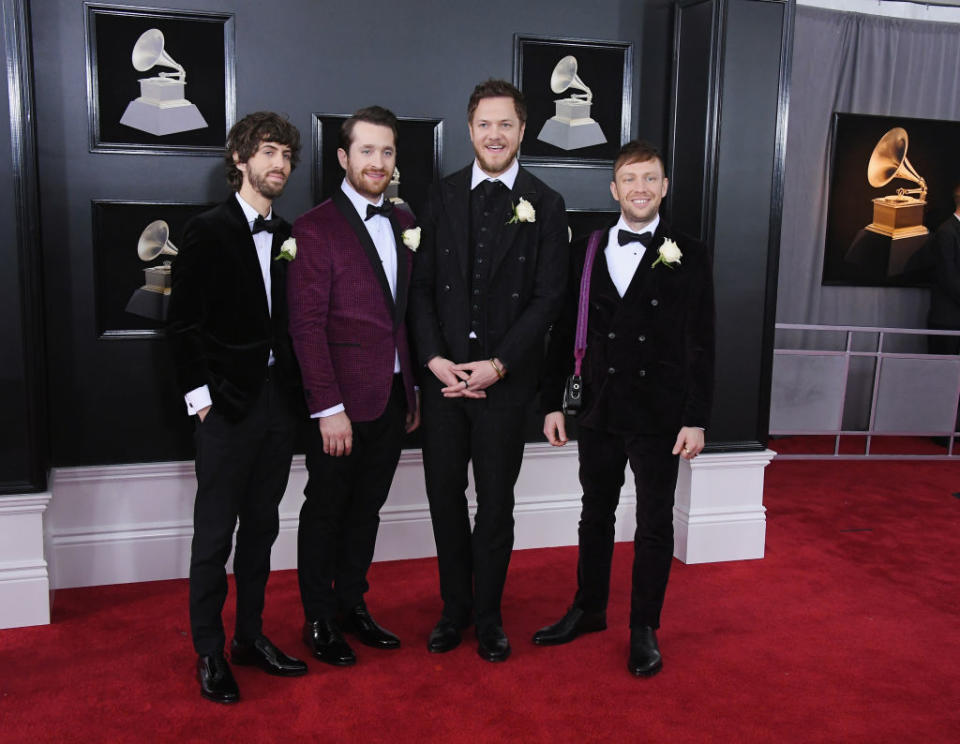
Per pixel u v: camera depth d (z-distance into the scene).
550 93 3.39
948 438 5.82
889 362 5.12
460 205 2.58
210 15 3.01
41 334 2.83
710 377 2.53
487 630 2.66
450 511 2.67
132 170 3.03
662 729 2.24
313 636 2.62
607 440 2.62
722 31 3.23
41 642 2.69
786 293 5.74
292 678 2.49
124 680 2.46
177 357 2.28
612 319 2.56
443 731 2.22
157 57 2.99
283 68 3.12
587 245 2.65
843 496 4.55
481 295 2.54
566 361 2.70
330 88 3.17
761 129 3.35
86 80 2.94
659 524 2.56
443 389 2.51
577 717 2.29
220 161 3.10
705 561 3.50
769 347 3.47
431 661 2.60
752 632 2.85
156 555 3.21
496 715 2.30
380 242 2.54
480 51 3.31
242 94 3.10
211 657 2.39
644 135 3.54
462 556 2.72
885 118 5.66
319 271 2.42
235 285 2.29
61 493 3.09
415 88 3.26
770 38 3.31
